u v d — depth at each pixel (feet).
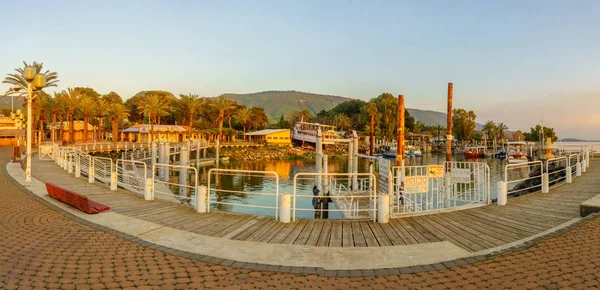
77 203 32.14
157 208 33.37
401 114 56.44
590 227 24.00
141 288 15.55
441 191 43.42
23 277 16.57
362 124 401.08
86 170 68.59
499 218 29.01
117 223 27.35
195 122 363.76
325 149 329.11
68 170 70.38
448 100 74.54
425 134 441.68
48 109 205.57
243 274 17.38
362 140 361.51
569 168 49.62
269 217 29.35
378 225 26.94
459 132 399.65
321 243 22.67
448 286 15.76
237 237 23.93
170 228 25.96
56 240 22.75
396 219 28.78
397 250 21.04
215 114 381.60
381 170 41.19
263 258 19.71
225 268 18.16
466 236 24.02
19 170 71.10
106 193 43.29
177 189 103.04
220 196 102.17
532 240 22.12
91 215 30.07
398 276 17.13
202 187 31.58
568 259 18.35
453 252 20.56
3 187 47.09
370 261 19.25
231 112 368.07
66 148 98.48
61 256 19.61
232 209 83.35
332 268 18.22
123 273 17.24
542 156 105.50
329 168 206.08
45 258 19.25
